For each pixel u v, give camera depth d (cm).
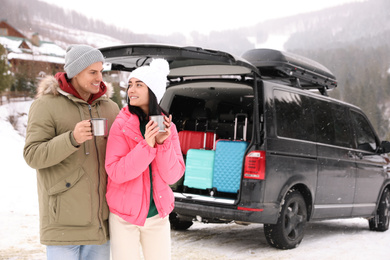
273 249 491
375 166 647
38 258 416
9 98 4159
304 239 564
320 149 537
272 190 459
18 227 540
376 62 10250
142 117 245
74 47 233
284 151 477
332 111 585
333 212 564
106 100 253
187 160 509
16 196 760
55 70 5944
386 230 677
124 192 236
